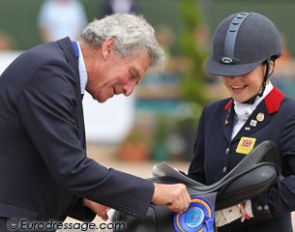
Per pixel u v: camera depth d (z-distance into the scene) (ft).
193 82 111.34
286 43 163.22
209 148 37.29
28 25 154.81
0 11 154.51
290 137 35.04
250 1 176.04
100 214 38.58
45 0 155.53
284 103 35.70
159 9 157.48
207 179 37.35
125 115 110.42
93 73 34.60
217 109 37.83
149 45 34.65
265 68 35.37
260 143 34.60
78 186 33.01
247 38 34.88
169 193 33.24
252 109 36.06
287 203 34.73
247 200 34.81
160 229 33.96
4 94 33.65
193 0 115.85
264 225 36.60
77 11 125.49
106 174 33.09
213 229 33.40
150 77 122.11
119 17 34.91
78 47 34.68
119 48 34.22
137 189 33.22
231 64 35.04
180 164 105.70
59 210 35.32
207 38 122.93
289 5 163.53
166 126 111.04
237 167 33.73
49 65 33.35
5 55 112.88
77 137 33.76
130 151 109.29
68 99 33.24
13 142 33.71
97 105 108.99
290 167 35.32
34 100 33.04
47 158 33.04
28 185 33.94
